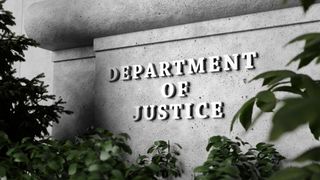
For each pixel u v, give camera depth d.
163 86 4.10
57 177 2.66
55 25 4.72
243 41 3.77
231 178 2.07
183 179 3.87
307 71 3.48
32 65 6.35
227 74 3.80
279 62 3.60
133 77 4.29
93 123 4.48
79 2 4.59
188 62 4.00
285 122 0.42
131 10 4.18
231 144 3.36
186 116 3.93
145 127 4.16
